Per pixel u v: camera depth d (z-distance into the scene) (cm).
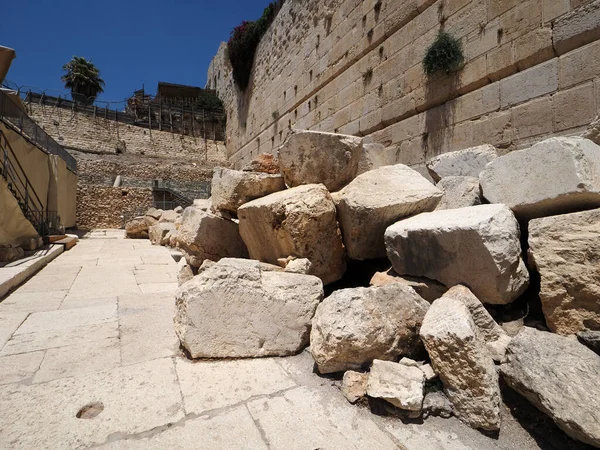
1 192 681
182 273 466
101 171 2217
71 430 174
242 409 193
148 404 196
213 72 3353
